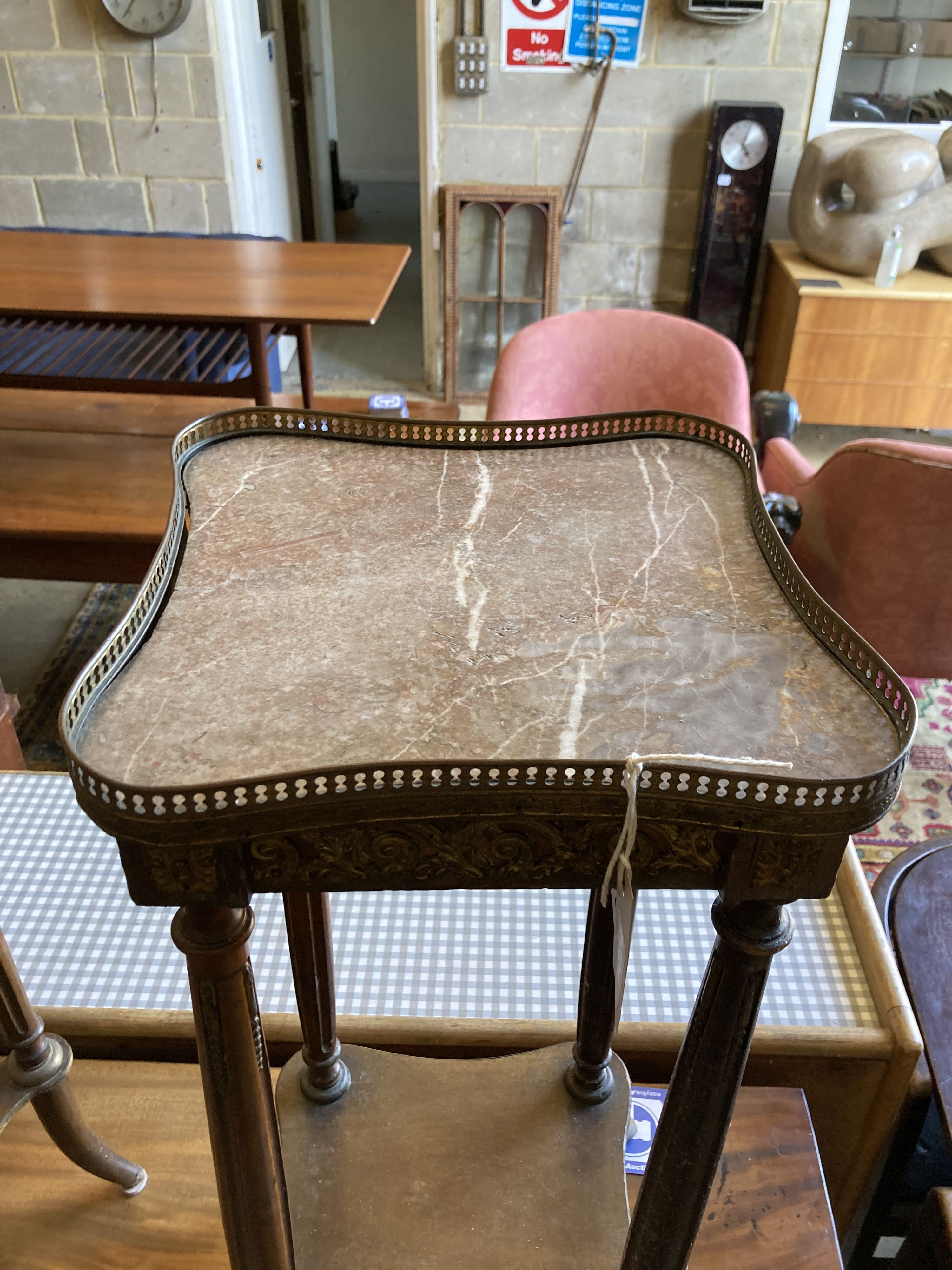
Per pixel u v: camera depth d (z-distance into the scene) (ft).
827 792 1.76
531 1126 3.46
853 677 2.04
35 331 9.33
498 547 2.46
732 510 2.64
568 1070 3.63
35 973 4.17
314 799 1.76
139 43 11.64
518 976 4.25
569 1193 3.25
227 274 8.18
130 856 1.85
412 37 21.54
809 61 11.75
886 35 11.69
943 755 8.06
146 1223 3.44
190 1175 3.58
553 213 12.44
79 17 11.51
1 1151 3.69
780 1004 4.04
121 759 1.80
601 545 2.48
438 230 12.90
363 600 2.25
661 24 11.52
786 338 11.79
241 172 12.58
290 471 2.79
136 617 2.09
